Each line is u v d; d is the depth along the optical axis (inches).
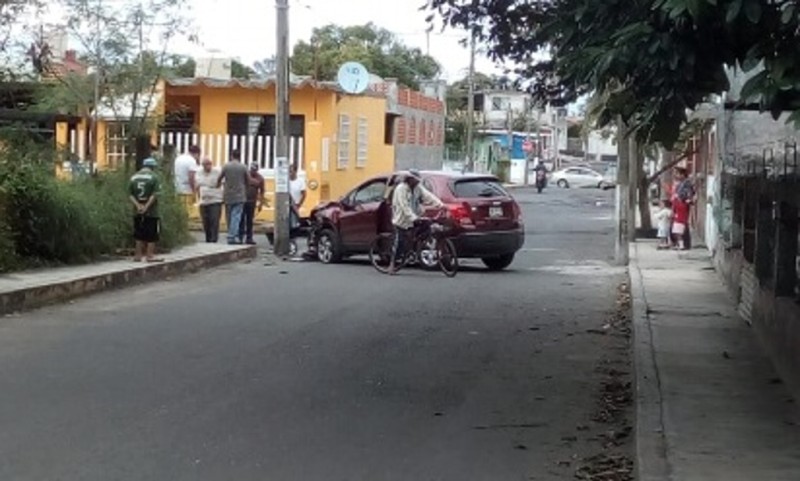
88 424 323.9
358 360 439.5
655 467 269.7
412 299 636.1
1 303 542.9
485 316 575.2
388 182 827.4
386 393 380.5
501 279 762.8
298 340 482.3
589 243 1116.5
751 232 540.1
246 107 1235.9
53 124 883.4
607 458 301.0
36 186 666.8
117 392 368.5
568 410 361.7
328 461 291.7
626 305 635.5
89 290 632.4
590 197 2276.1
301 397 369.7
